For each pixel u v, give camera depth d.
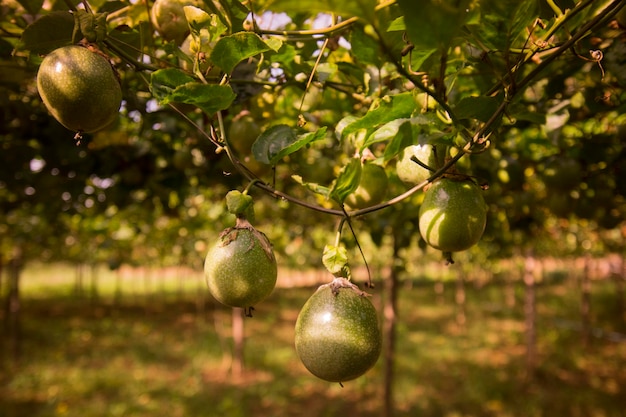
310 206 1.26
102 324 16.62
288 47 1.60
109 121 1.30
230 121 2.23
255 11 1.76
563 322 16.36
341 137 1.57
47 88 1.19
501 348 13.05
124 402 8.96
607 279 26.02
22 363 11.32
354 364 1.17
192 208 6.54
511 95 1.25
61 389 9.60
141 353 12.42
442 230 1.36
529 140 2.85
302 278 28.69
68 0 1.26
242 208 1.25
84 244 12.27
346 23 1.42
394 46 1.33
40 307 20.53
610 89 1.97
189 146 2.80
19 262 12.30
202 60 1.38
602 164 2.99
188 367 11.26
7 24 1.87
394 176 2.06
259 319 17.44
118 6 1.81
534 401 9.00
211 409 8.70
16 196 3.73
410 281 25.12
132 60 1.42
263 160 1.44
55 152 2.95
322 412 8.69
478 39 1.30
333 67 1.87
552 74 2.03
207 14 1.35
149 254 17.92
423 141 1.37
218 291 1.22
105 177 3.22
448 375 10.65
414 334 14.38
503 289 24.81
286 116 2.62
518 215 3.25
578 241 10.35
